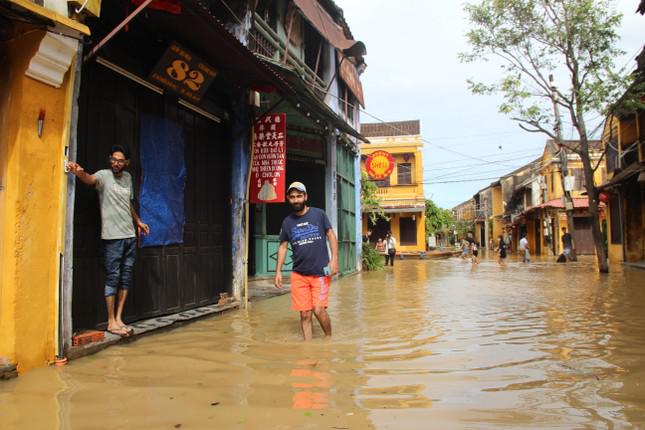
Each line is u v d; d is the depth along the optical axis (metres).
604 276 14.03
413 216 32.88
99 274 5.05
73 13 4.27
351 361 4.25
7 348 3.71
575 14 14.16
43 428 2.71
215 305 7.32
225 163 7.91
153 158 5.98
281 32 11.35
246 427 2.73
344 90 16.77
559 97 16.80
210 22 5.21
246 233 8.02
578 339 5.13
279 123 8.25
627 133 19.47
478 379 3.67
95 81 5.06
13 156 3.79
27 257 3.85
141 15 5.30
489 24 14.95
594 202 15.32
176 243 6.46
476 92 15.23
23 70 3.82
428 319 6.56
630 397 3.23
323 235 5.48
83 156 4.87
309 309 5.34
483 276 14.97
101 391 3.37
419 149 32.28
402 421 2.82
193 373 3.85
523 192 40.56
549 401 3.16
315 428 2.71
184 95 6.42
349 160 17.00
